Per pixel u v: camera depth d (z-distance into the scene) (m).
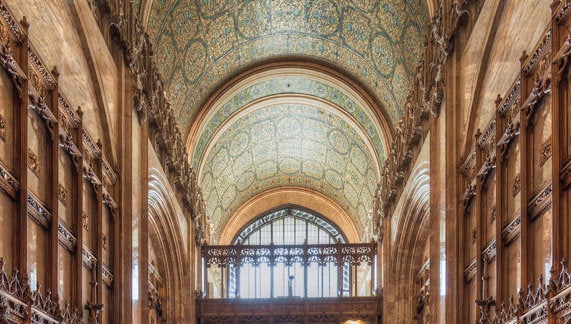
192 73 25.22
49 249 10.45
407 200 22.42
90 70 13.42
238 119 30.69
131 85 15.49
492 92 13.08
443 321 15.44
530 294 9.77
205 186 32.94
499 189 11.78
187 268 26.08
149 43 17.80
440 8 16.50
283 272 37.06
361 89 27.41
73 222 11.85
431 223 16.62
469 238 14.51
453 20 15.36
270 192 40.44
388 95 25.89
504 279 11.55
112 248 14.36
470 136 14.34
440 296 15.84
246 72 27.84
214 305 28.11
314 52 27.59
